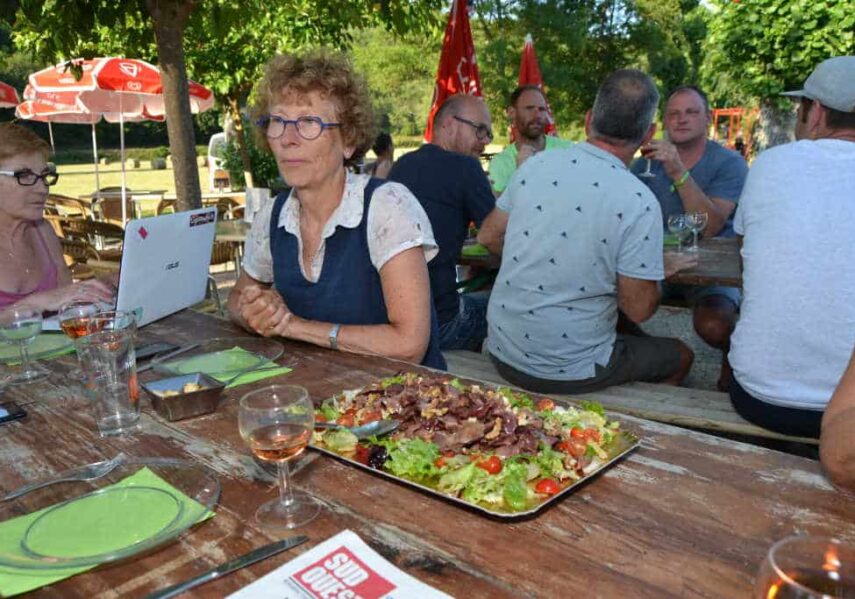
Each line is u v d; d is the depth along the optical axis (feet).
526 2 60.80
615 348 9.17
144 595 3.10
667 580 3.06
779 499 3.72
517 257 8.96
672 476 4.01
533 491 3.81
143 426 5.10
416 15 18.10
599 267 8.49
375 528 3.56
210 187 46.62
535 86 16.46
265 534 3.55
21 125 8.86
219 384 5.40
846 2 27.17
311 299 7.29
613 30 66.33
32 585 3.18
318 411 4.92
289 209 7.42
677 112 13.34
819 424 7.24
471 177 11.10
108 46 28.32
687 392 9.00
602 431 4.46
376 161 26.08
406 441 4.24
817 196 7.14
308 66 6.71
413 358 6.84
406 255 6.86
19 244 9.07
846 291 6.93
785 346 7.26
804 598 2.05
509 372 9.53
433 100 18.69
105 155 103.30
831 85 7.64
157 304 7.60
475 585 3.07
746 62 30.83
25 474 4.41
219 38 14.11
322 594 3.03
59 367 6.61
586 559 3.24
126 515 3.72
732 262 10.52
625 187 8.24
